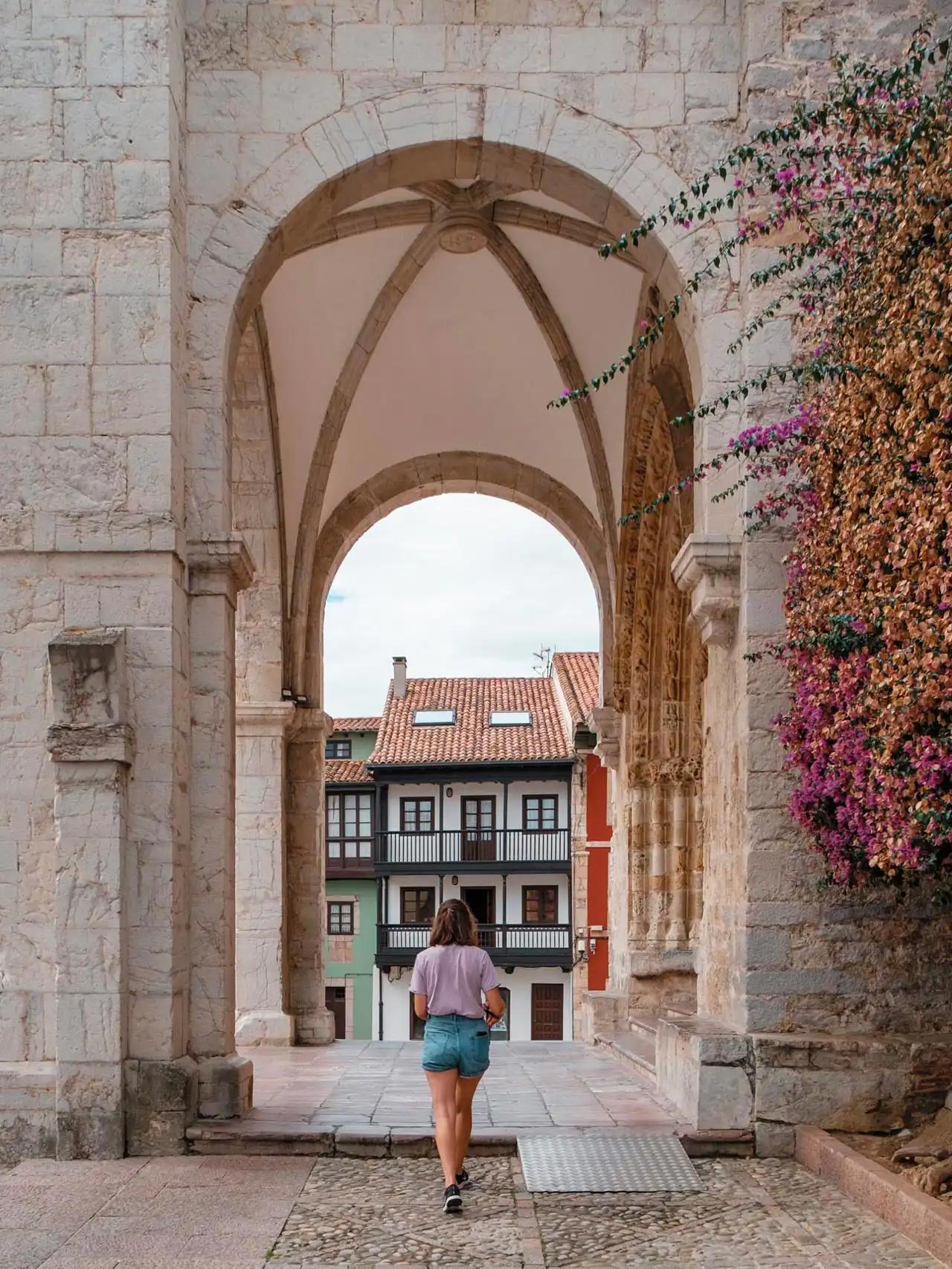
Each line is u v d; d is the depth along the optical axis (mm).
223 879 9273
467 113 9805
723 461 9328
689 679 16125
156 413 9055
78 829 8586
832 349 8148
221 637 9414
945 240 6605
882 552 7191
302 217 9938
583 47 9891
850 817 8023
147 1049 8594
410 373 16844
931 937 8906
